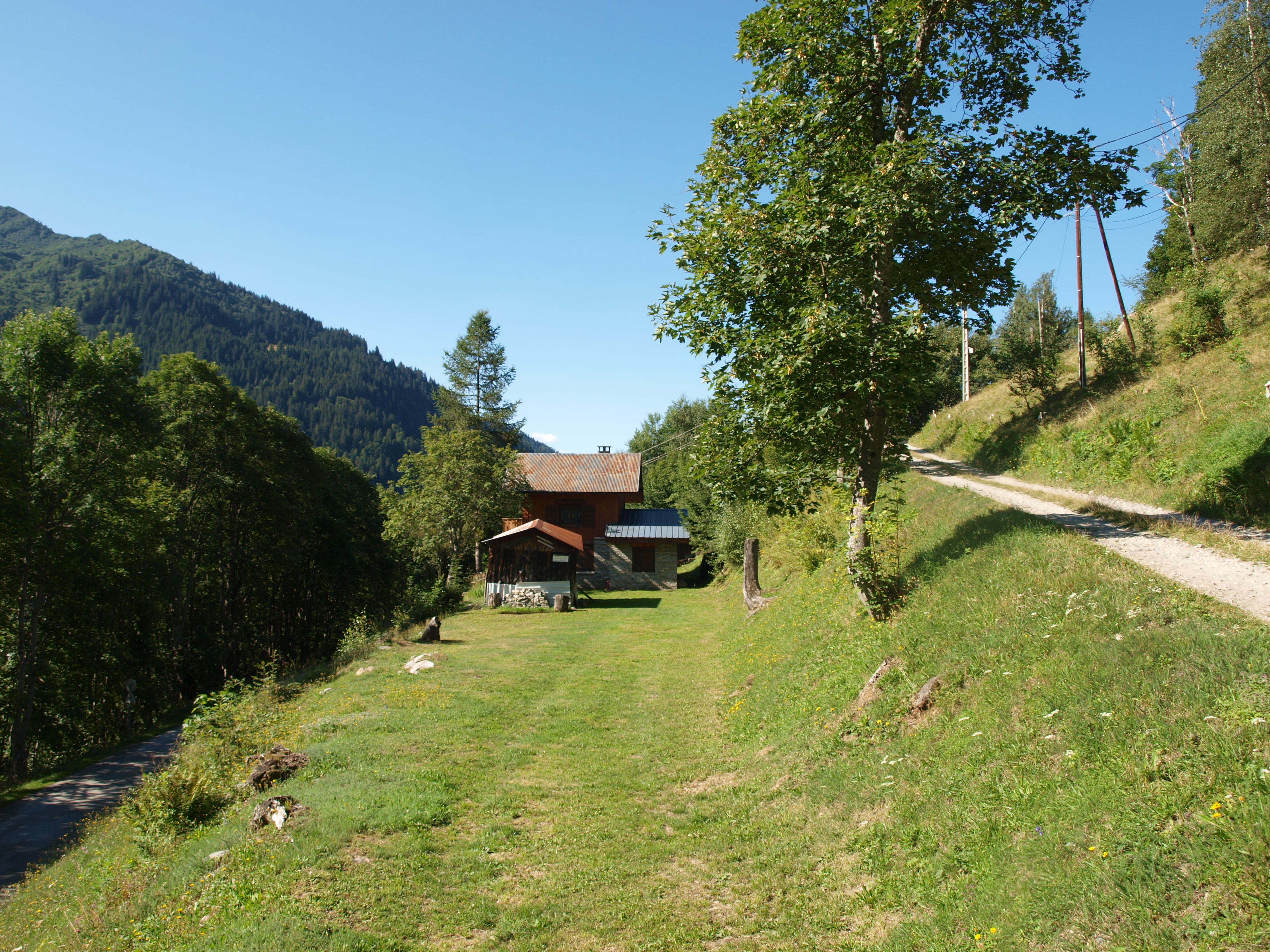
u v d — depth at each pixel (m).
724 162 11.61
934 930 4.66
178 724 25.33
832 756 8.21
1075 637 6.64
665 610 30.23
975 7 11.03
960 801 5.77
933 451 40.41
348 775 9.62
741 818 7.99
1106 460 18.08
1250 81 25.58
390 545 56.19
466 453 41.09
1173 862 3.89
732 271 11.24
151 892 7.12
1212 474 12.79
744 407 11.34
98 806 15.34
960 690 7.33
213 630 38.06
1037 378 30.81
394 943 5.77
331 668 20.94
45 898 8.94
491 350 49.75
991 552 10.52
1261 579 7.16
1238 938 3.34
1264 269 24.05
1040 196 10.45
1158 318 31.75
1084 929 3.88
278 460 39.25
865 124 11.19
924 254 11.81
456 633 24.34
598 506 43.34
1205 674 5.04
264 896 6.31
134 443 27.53
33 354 25.16
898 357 9.84
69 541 25.27
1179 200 36.38
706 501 41.38
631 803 8.88
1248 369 17.38
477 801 8.94
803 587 17.62
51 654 27.23
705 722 12.31
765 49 11.48
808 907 5.81
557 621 27.41
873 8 10.84
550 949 5.79
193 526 35.88
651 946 5.73
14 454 23.25
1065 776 5.11
